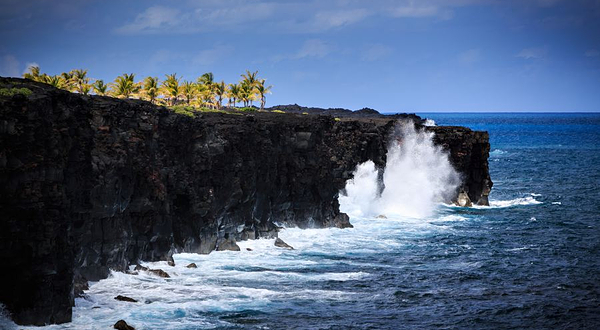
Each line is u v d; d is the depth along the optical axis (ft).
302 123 288.51
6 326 146.72
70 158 164.76
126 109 199.52
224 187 245.65
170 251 220.84
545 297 206.69
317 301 193.06
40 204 147.43
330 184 297.74
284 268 226.17
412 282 217.97
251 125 264.11
